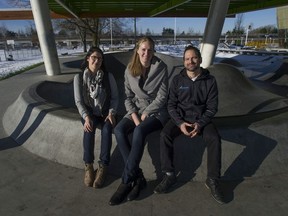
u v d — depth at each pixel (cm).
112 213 248
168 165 279
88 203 262
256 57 1889
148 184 292
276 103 648
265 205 259
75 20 3030
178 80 296
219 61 1722
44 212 248
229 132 317
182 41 9025
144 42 287
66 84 715
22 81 876
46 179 301
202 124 278
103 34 4647
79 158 328
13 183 293
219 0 831
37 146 363
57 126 359
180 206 258
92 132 296
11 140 401
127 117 302
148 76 297
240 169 307
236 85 777
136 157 266
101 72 315
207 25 884
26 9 1878
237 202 263
